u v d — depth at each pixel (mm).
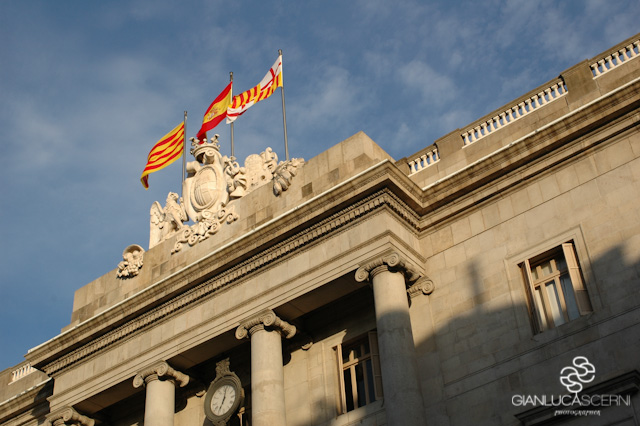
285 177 37281
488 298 32281
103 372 39156
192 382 38781
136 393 40000
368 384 34031
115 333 39438
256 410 33156
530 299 31453
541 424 28812
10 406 45594
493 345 31344
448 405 31312
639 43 33625
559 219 31906
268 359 34094
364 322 34969
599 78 33812
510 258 32438
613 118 31859
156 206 42969
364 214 33938
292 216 34938
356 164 35719
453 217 34656
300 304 34812
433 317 33188
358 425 32812
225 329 35844
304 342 35938
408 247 33781
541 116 34656
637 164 30969
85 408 40062
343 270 33469
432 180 36219
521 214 32938
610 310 29344
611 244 30281
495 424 30094
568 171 32438
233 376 35844
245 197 38781
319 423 34062
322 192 35812
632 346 28469
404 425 29656
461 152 36125
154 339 38188
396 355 30953
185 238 39875
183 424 38312
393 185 33594
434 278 33938
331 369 35000
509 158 33438
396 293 32250
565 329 30000
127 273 41406
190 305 37688
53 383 43375
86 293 42938
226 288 36812
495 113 36000
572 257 31109
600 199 31234
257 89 44688
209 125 45344
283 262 35531
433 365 32281
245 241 35969
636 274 29344
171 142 46719
